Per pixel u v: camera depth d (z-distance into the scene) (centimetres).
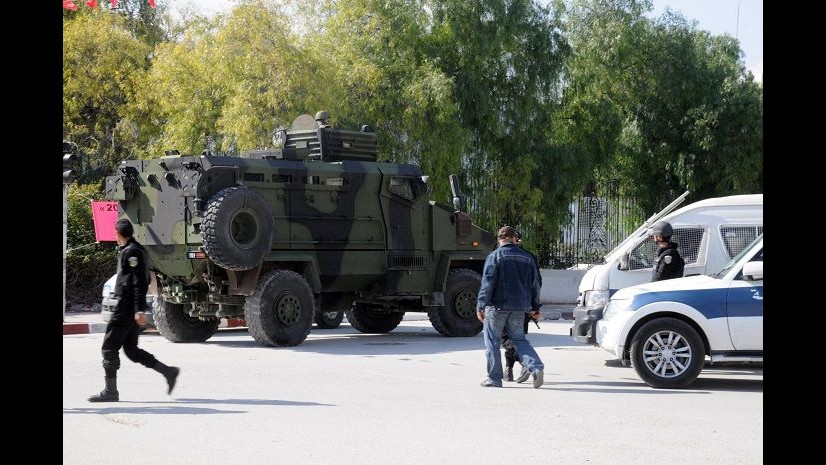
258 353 1898
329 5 3619
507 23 3606
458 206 2383
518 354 1451
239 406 1223
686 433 1077
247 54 3117
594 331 1750
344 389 1389
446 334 2355
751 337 1409
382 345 2112
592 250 3872
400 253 2255
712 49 4972
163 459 913
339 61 3428
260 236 1956
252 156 2162
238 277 1988
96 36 3844
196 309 2070
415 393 1360
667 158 4769
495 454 952
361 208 2192
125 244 1246
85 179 3844
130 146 3894
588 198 3931
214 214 1897
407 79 3438
